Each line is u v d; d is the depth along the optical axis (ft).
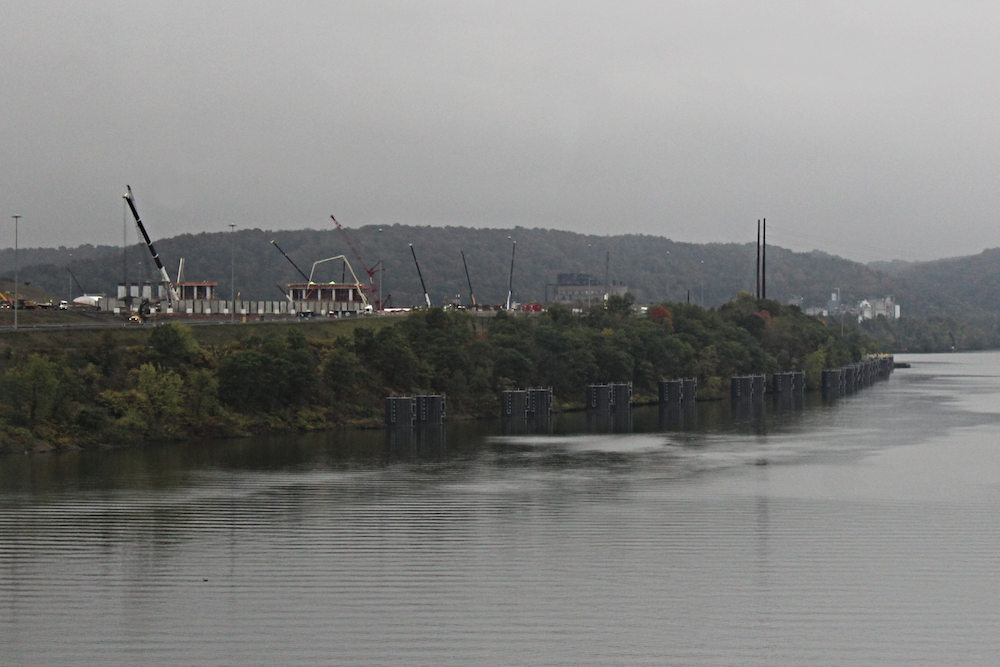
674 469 493.77
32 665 224.33
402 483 442.91
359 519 363.76
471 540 330.75
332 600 266.36
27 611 257.55
